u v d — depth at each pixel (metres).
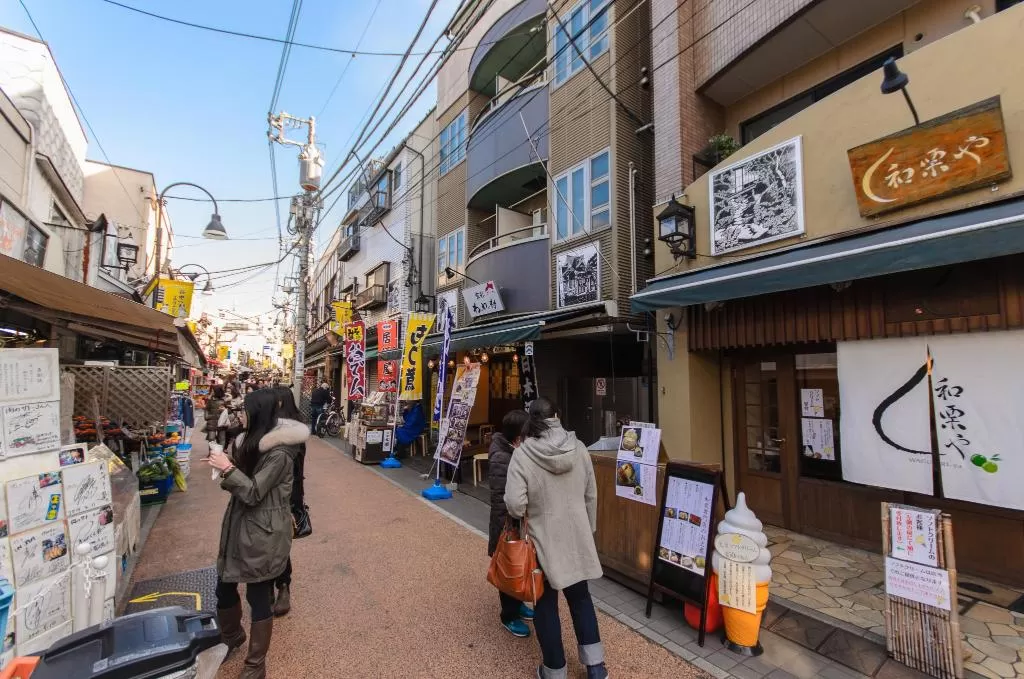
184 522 6.24
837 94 4.75
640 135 8.58
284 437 3.02
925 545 3.16
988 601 3.96
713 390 6.39
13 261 4.13
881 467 4.47
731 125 7.39
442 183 14.58
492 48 11.46
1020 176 3.60
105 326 6.23
